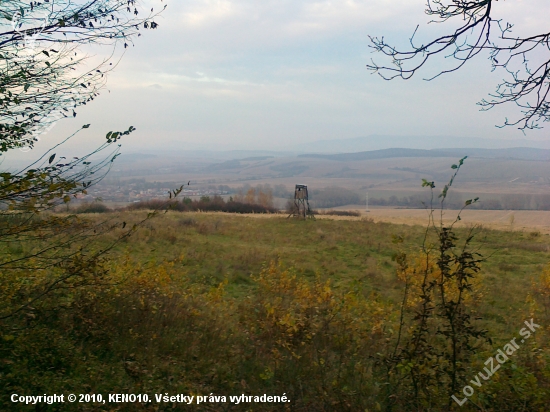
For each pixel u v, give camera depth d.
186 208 45.22
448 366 5.14
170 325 7.03
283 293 9.73
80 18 5.19
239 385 5.47
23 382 4.82
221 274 13.65
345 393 4.99
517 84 4.47
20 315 5.95
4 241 5.15
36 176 4.29
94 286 6.83
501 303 11.43
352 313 7.73
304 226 30.27
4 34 5.02
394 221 36.44
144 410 4.73
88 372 5.33
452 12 4.45
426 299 5.09
